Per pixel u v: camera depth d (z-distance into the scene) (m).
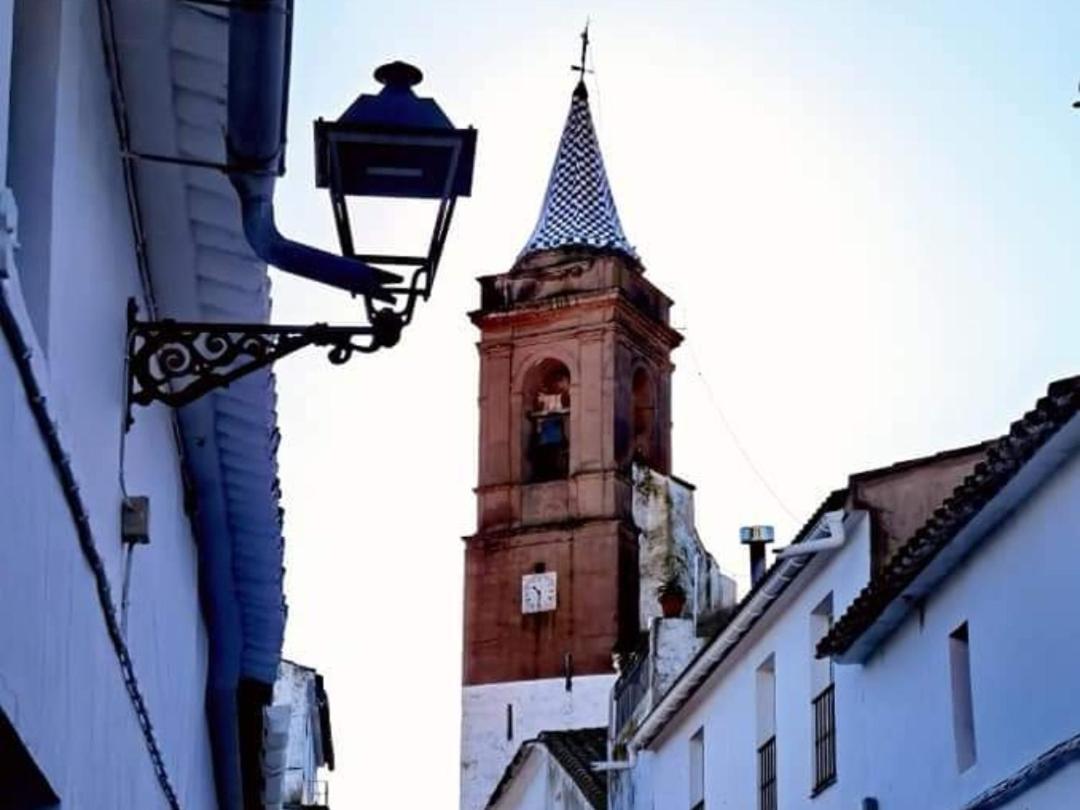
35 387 7.42
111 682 10.22
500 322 77.06
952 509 20.62
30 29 8.49
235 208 11.30
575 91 80.50
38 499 7.71
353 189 9.23
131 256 11.09
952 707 22.17
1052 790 19.02
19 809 8.59
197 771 18.00
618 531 73.44
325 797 41.94
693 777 35.38
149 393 10.50
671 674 39.91
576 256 76.75
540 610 73.50
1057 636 19.08
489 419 76.50
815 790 27.89
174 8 9.65
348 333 9.88
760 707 31.23
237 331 10.41
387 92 9.18
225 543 16.33
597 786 46.47
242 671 19.75
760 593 29.34
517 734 72.44
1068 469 18.91
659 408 77.38
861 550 26.48
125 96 10.39
